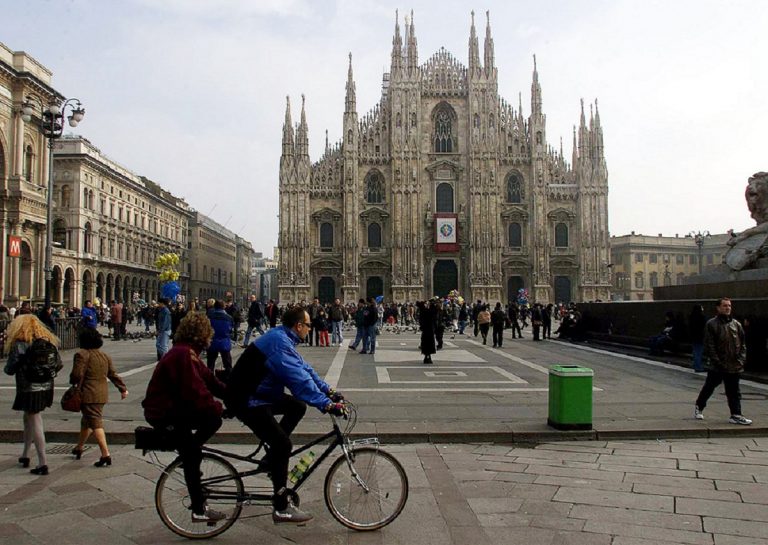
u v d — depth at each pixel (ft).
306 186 274.36
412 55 280.10
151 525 27.43
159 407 26.12
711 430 44.42
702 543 24.98
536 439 43.11
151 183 365.20
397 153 276.41
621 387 65.00
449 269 282.36
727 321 46.68
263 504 26.73
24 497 31.04
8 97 155.12
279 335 27.20
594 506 29.27
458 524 27.12
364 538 25.81
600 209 277.44
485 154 277.23
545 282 274.98
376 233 280.51
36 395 35.01
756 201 93.66
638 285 392.47
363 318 106.01
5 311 97.81
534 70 281.74
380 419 48.29
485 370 80.43
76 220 249.14
